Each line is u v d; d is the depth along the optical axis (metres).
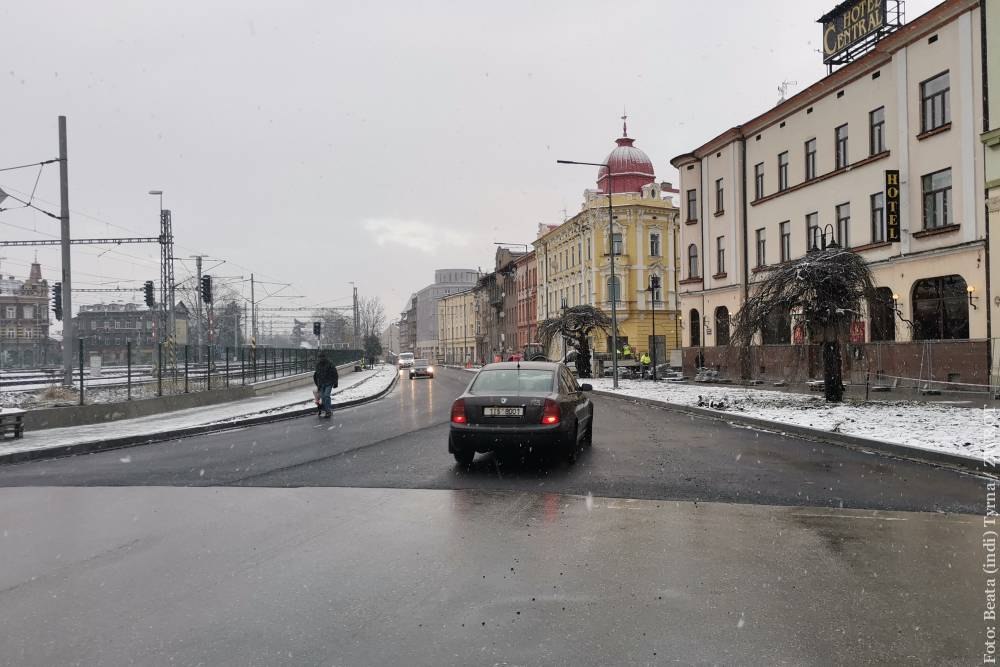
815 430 12.18
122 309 97.62
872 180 24.66
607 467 9.12
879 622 3.82
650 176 57.56
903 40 22.66
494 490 7.68
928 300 21.81
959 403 15.67
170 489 8.10
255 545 5.53
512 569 4.83
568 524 6.10
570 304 60.56
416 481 8.28
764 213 32.16
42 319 84.88
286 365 36.06
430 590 4.42
